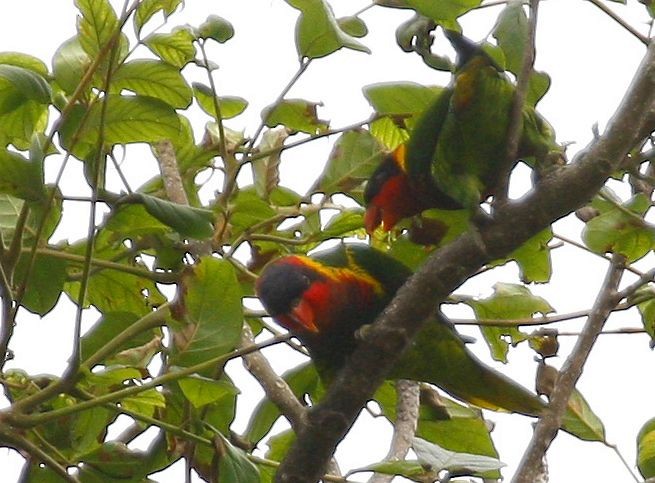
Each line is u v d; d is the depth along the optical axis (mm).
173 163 8867
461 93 7625
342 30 8094
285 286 7984
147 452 8336
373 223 8961
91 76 7230
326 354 8258
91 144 8227
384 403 9008
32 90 7492
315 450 7254
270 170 9148
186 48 8375
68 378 7145
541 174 7523
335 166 9195
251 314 8352
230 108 9203
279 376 8250
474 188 7695
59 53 8164
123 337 7520
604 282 8102
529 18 7094
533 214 6773
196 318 7254
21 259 8242
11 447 7305
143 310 9289
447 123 7715
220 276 7258
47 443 7773
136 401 7609
